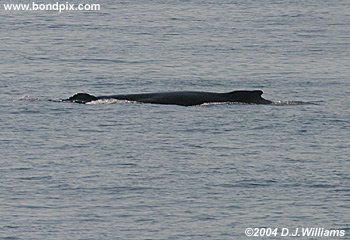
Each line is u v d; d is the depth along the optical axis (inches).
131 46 6230.3
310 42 6515.8
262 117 4033.0
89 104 4217.5
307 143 3649.1
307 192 3058.6
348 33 7047.2
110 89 4672.7
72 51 5959.6
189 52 5979.3
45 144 3590.1
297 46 6309.1
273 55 5876.0
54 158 3403.1
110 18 7795.3
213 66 5433.1
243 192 3058.6
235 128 3860.7
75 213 2856.8
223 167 3314.5
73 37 6653.5
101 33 6884.8
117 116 4018.2
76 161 3371.1
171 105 4205.2
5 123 3887.8
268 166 3331.7
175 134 3757.4
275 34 6924.2
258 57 5792.3
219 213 2871.6
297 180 3176.7
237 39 6633.9
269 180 3176.7
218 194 3034.0
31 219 2807.6
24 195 3004.4
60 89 4633.4
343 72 5255.9
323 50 6122.1
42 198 2979.8
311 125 3917.3
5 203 2935.5
